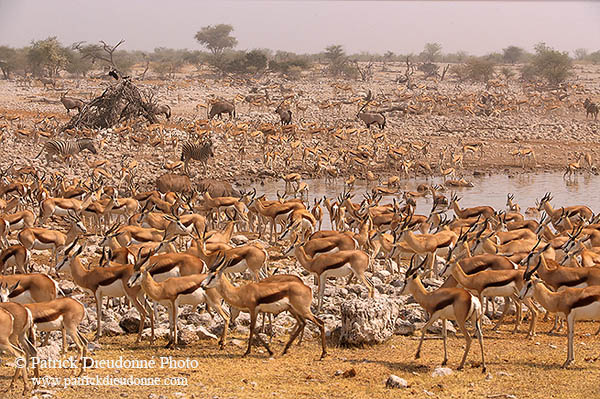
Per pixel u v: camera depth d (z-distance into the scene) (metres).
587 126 76.38
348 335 18.19
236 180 49.94
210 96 102.50
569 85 119.06
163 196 36.59
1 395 14.06
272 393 14.49
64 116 78.19
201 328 18.59
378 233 25.52
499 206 42.25
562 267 19.58
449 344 18.53
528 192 47.53
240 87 119.38
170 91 106.25
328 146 62.66
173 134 62.28
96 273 18.25
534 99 96.62
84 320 19.42
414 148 58.91
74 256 18.45
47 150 51.22
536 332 19.83
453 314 16.31
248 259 21.30
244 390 14.68
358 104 86.25
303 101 99.50
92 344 17.69
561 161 59.88
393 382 15.01
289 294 17.14
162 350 17.53
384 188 46.16
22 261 22.56
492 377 15.67
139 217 28.28
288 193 45.47
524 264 20.36
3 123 65.25
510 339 19.06
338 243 23.77
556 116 86.31
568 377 15.71
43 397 13.98
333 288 22.83
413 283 16.83
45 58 125.44
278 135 62.06
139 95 67.31
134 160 50.53
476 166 57.78
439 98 90.62
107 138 60.41
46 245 25.45
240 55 154.12
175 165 49.19
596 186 50.03
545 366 16.59
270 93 108.25
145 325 19.22
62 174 44.25
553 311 16.95
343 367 16.44
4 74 133.62
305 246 23.56
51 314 15.28
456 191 48.06
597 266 19.72
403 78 137.25
